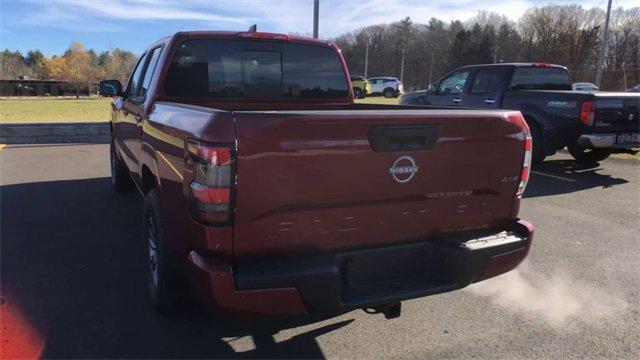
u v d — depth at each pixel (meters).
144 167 4.15
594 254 5.04
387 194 2.78
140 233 5.35
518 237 3.20
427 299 3.98
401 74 84.44
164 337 3.31
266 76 4.58
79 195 7.02
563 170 9.57
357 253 2.81
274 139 2.47
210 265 2.52
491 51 79.75
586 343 3.35
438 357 3.15
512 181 3.18
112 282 4.11
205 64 4.33
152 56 4.80
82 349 3.13
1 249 4.83
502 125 3.06
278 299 2.55
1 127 11.94
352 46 94.69
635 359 3.17
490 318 3.67
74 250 4.82
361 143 2.65
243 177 2.45
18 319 3.48
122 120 5.79
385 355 3.16
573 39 70.69
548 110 8.67
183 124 2.83
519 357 3.17
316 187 2.59
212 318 3.56
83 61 80.94
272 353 3.16
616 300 4.01
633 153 9.34
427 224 2.97
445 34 90.69
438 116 2.83
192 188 2.55
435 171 2.88
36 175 8.41
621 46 65.50
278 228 2.57
